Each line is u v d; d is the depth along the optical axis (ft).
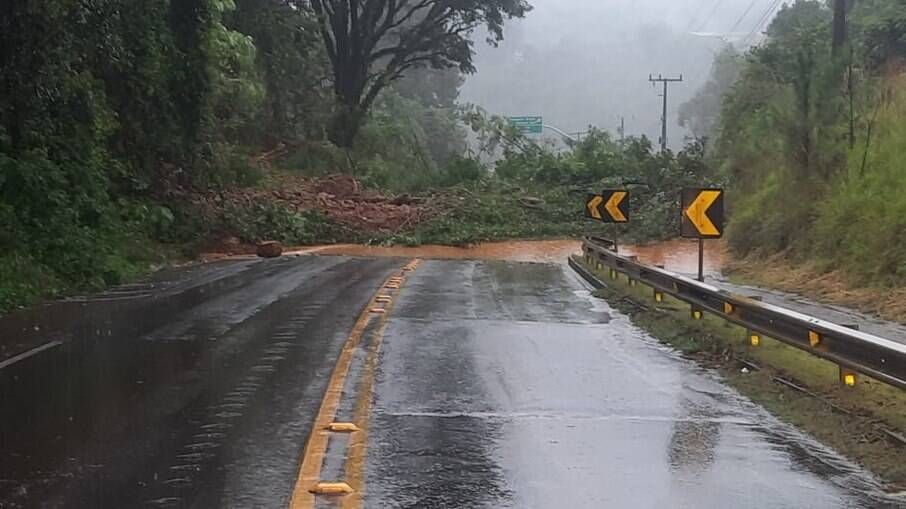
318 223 119.65
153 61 82.69
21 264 54.80
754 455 23.53
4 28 62.08
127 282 64.64
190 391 29.81
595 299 57.26
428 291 60.59
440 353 37.22
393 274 73.46
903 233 59.26
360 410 27.55
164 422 25.90
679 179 152.76
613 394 30.32
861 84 80.18
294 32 179.32
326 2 201.57
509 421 26.53
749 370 33.96
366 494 20.07
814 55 81.56
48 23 63.46
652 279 54.95
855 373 29.81
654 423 26.63
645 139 175.11
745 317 38.50
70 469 21.57
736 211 101.65
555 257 105.09
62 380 31.37
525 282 68.18
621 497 20.16
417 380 31.94
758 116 115.85
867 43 112.16
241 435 24.63
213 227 100.68
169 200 95.35
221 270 75.92
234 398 28.89
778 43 152.25
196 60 92.07
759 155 104.88
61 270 59.21
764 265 80.23
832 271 67.15
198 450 23.18
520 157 182.80
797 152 80.28
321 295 57.47
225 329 42.98
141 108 87.56
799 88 80.89
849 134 77.41
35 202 62.49
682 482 21.26
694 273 81.41
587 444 24.30
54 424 25.59
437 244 120.26
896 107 78.13
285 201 125.70
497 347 38.91
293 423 25.93
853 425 25.86
